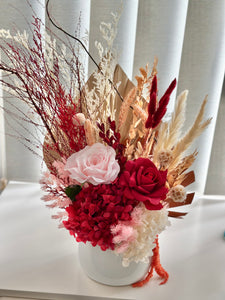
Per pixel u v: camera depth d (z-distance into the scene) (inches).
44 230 34.3
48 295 26.3
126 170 23.1
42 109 24.7
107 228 22.9
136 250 22.9
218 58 38.3
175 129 23.9
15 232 33.7
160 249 32.0
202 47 37.3
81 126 24.1
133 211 22.6
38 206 39.0
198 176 43.5
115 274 25.8
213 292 26.8
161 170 25.2
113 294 26.2
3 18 38.3
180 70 38.3
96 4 36.8
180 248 32.3
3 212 37.4
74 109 24.3
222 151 41.4
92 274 26.7
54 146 26.0
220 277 28.6
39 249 31.3
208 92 39.4
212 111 40.9
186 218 37.8
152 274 27.7
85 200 23.3
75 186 23.8
